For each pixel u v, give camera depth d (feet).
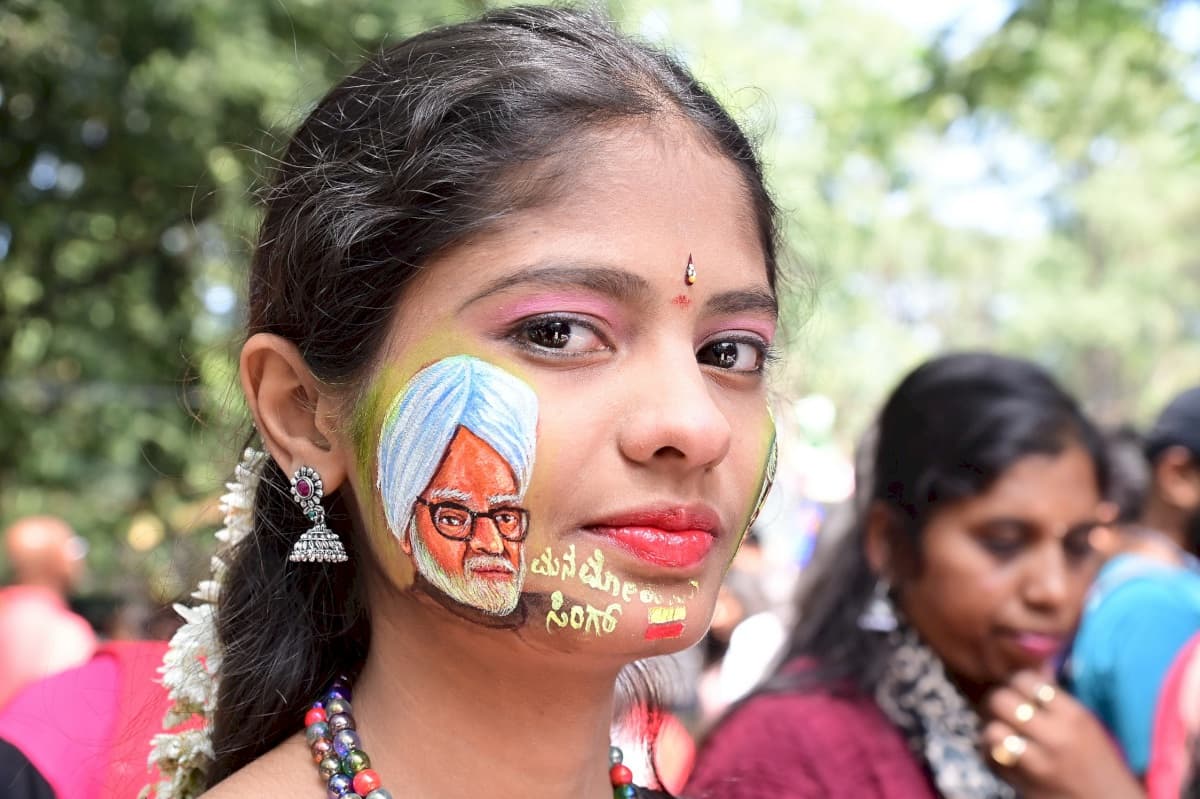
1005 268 79.92
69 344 29.48
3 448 30.91
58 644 10.72
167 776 4.87
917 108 21.74
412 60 4.44
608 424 3.89
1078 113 22.89
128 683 5.83
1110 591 9.34
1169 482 10.72
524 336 3.95
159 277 28.02
